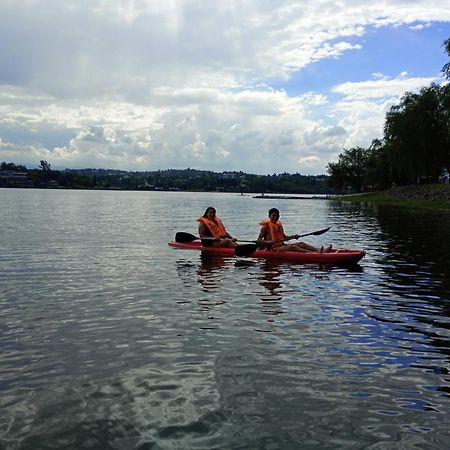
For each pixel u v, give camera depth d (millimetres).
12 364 5316
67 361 5426
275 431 4027
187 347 5926
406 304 8211
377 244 17203
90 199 77062
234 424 4133
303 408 4414
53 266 11742
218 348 5906
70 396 4590
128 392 4688
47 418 4188
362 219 31797
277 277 10648
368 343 6164
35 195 95562
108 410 4336
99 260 12820
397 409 4406
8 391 4676
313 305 8086
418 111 54188
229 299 8461
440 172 60531
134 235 19578
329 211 44094
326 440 3902
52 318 7105
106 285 9547
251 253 13656
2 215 31922
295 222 29297
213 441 3875
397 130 56469
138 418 4207
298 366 5371
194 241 16125
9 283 9625
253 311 7645
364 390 4785
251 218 33656
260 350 5855
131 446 3793
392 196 65125
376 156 87125
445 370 5305
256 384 4898
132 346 5938
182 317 7250
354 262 12742
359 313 7598
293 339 6281
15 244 16062
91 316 7242
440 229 23312
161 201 75438
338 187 113062
